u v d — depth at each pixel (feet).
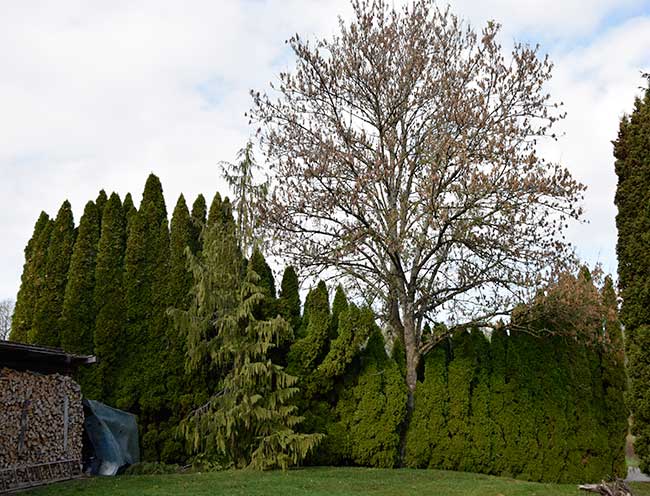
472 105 49.83
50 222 56.80
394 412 48.29
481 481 40.27
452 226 46.91
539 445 49.24
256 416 42.09
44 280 52.90
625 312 38.83
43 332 51.11
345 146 52.42
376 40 53.78
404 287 51.21
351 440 48.06
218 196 54.44
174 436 47.06
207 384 49.01
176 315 43.19
